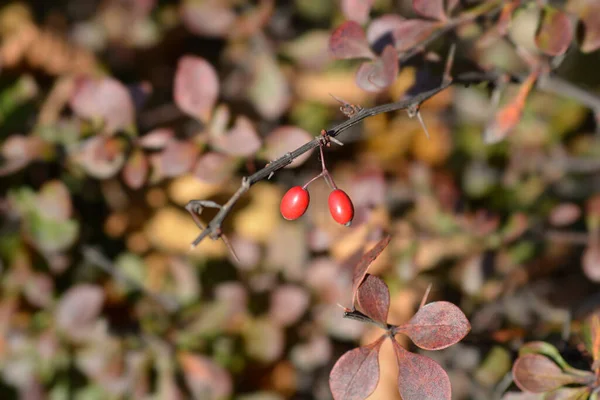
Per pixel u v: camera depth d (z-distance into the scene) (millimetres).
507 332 527
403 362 443
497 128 507
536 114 667
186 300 582
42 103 600
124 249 605
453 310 443
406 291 568
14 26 702
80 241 594
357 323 571
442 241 581
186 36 720
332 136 459
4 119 588
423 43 504
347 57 500
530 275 599
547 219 615
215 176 520
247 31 596
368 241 548
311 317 577
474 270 573
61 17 728
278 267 589
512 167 652
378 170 562
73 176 589
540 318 583
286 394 585
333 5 678
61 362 564
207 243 599
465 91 675
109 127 536
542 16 495
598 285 611
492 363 532
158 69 724
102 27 713
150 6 674
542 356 464
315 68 629
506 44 586
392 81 486
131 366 561
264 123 612
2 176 573
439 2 500
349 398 442
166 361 563
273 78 609
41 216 569
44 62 689
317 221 577
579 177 675
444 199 587
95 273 594
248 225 602
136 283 587
